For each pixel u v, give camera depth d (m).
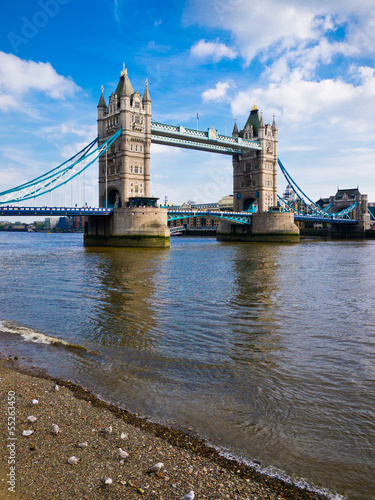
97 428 10.81
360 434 10.91
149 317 23.92
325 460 9.67
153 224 100.06
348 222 191.62
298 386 14.04
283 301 29.69
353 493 8.54
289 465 9.45
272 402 12.73
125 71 109.94
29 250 91.75
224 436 10.62
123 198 105.88
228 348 18.17
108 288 34.72
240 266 54.56
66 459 9.44
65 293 32.16
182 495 8.23
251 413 11.96
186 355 17.06
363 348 18.55
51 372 14.84
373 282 40.50
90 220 114.38
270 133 151.62
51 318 23.55
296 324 22.89
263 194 149.00
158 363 16.02
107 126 112.56
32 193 92.38
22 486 8.48
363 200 197.62
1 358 16.31
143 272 46.59
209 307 26.97
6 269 49.72
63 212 95.88
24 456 9.55
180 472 8.98
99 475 8.86
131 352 17.33
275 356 17.17
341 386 14.11
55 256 71.44
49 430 10.68
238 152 149.25
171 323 22.52
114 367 15.48
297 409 12.30
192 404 12.45
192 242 143.75
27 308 26.36
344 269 52.66
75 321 22.83
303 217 165.88
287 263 60.12
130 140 105.94
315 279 42.38
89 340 19.06
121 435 10.38
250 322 23.06
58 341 18.59
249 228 151.50
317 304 28.86
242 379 14.55
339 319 24.33
